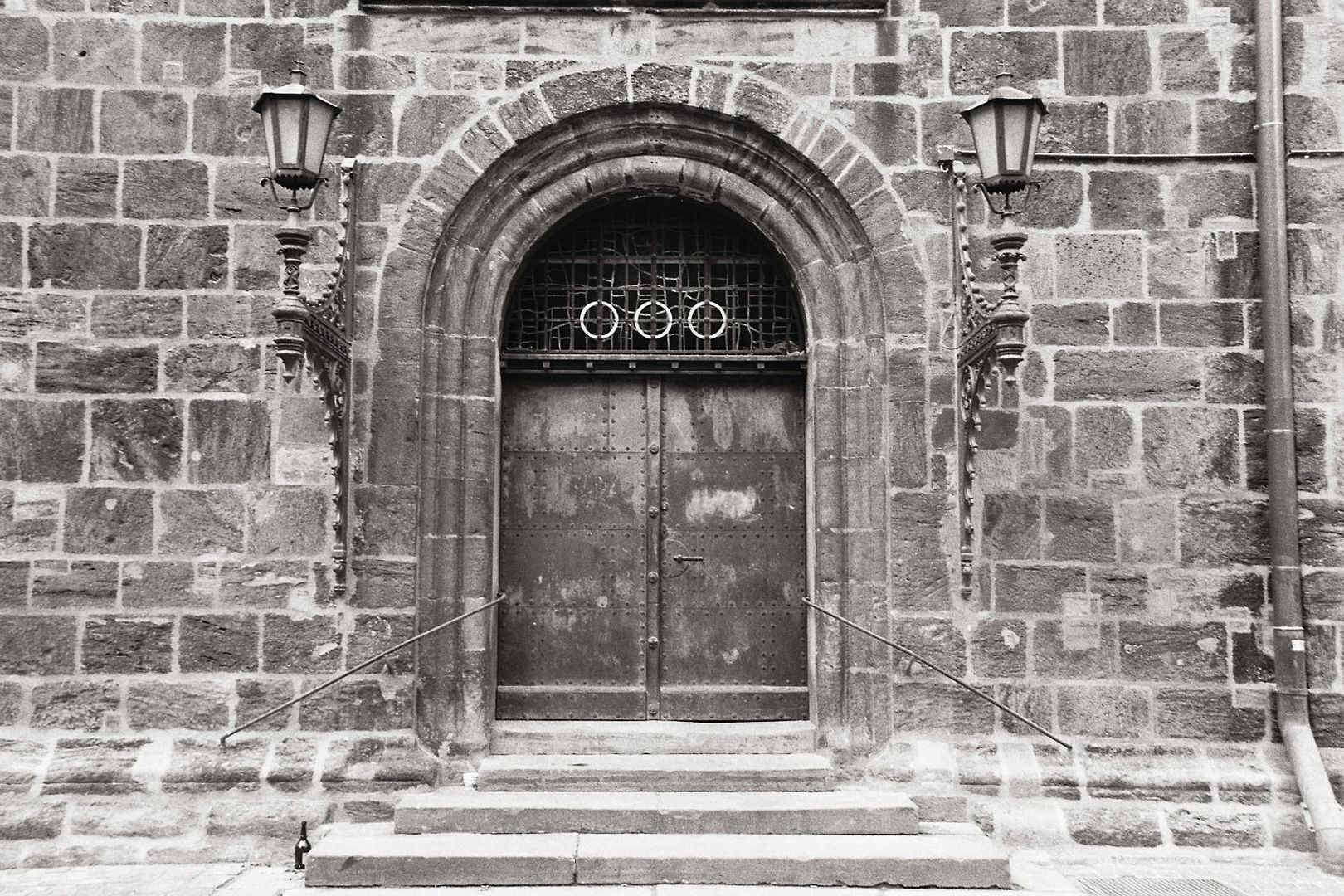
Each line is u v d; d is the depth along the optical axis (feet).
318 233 23.67
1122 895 19.62
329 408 22.13
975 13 24.39
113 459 23.11
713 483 25.31
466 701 23.36
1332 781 22.50
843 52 24.31
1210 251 24.00
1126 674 23.22
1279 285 23.50
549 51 24.22
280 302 19.48
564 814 20.76
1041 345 23.86
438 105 24.02
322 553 23.07
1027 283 23.98
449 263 24.08
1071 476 23.62
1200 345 23.84
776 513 25.27
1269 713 23.09
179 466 23.16
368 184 23.79
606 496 25.21
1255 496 23.54
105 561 22.90
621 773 22.63
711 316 25.35
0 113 23.52
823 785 22.67
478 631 23.56
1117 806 22.40
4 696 22.54
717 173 24.64
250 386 23.36
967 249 22.59
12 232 23.35
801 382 25.23
